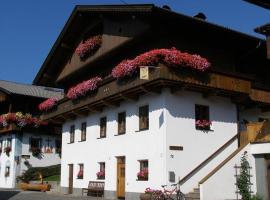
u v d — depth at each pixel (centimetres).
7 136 4109
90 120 2645
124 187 2216
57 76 3138
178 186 1898
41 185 3225
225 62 2288
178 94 2006
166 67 1867
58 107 2917
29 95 4075
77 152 2778
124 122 2277
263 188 1958
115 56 2452
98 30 2627
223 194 1862
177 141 1958
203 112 2103
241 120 2341
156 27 2039
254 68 2491
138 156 2102
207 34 2145
